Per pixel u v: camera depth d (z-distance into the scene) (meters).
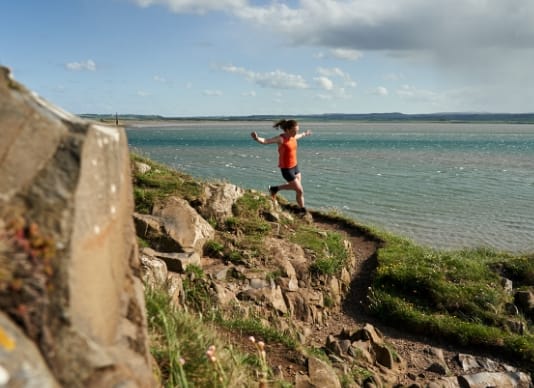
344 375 7.66
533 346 9.73
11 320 2.35
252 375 5.63
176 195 12.16
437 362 9.27
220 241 11.26
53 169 2.64
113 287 3.20
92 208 2.86
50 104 3.00
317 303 10.67
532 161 60.28
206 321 8.03
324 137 149.50
